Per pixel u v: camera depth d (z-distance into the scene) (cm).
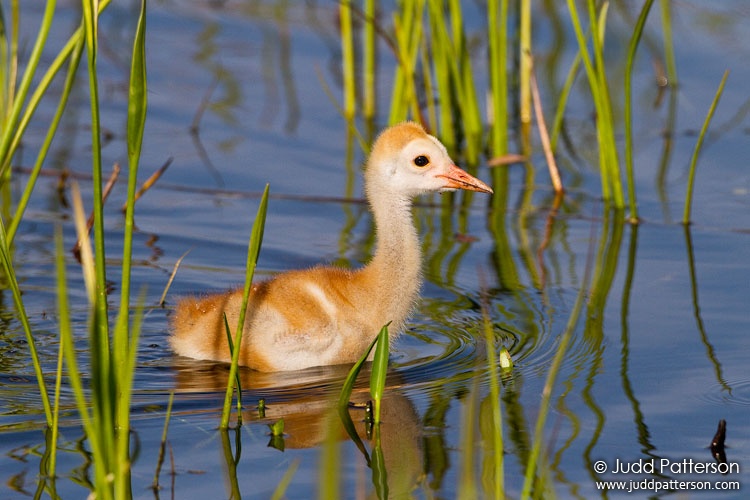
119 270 1277
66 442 857
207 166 1619
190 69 1969
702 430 909
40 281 1239
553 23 2156
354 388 1007
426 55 1678
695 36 2097
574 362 1054
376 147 1162
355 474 826
